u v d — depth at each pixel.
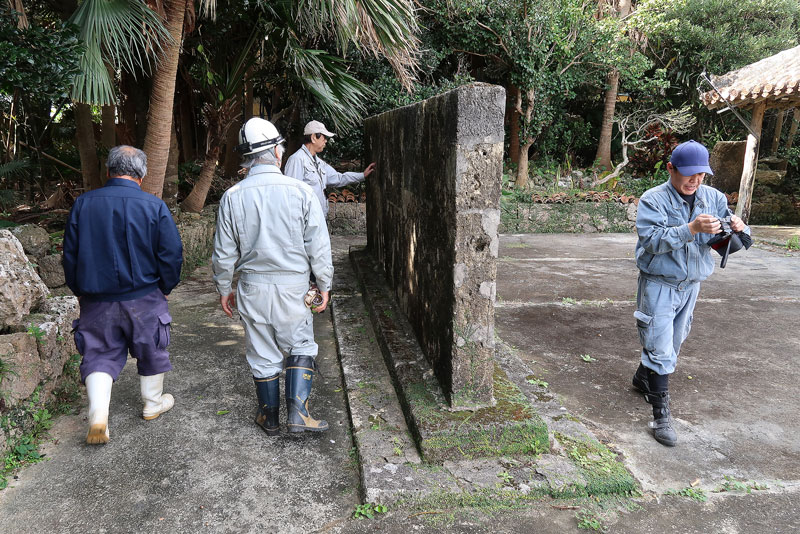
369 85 9.67
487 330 2.58
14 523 2.08
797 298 5.40
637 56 11.05
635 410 3.07
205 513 2.16
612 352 3.95
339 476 2.44
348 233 9.32
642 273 2.84
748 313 4.89
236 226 2.48
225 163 11.22
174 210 6.82
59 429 2.76
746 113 13.51
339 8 5.09
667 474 2.45
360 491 2.30
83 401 3.05
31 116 8.05
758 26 12.92
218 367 3.60
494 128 2.40
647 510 2.21
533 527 2.11
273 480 2.39
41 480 2.35
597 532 2.08
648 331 2.74
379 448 2.53
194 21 5.58
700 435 2.79
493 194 2.46
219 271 2.57
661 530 2.09
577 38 10.37
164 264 2.58
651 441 2.73
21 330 2.81
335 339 4.20
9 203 6.84
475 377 2.62
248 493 2.30
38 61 3.38
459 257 2.48
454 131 2.42
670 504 2.24
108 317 2.54
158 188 5.32
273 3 5.87
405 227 3.87
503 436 2.48
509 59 10.39
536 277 6.29
